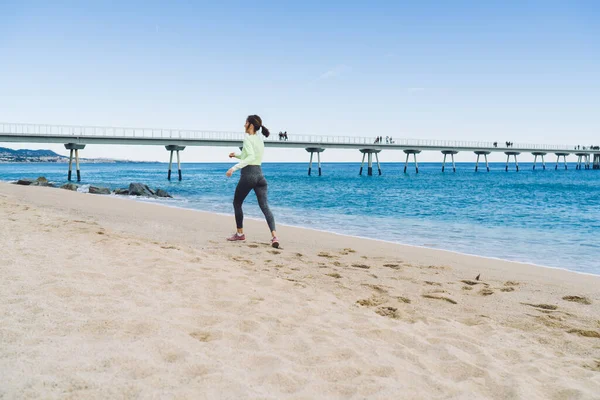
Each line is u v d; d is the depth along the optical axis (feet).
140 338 8.52
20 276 12.44
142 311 10.26
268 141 171.12
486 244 32.09
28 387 6.10
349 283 16.48
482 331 11.67
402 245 27.84
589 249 30.25
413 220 47.62
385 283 16.96
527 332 11.91
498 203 75.25
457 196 92.43
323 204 68.64
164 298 11.68
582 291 17.02
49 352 7.41
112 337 8.47
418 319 12.41
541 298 15.76
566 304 15.06
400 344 9.89
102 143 133.39
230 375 7.16
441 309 13.85
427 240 33.53
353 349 9.02
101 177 220.02
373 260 21.97
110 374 6.83
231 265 17.52
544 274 20.54
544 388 8.07
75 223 24.98
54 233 20.35
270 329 10.09
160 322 9.51
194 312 10.77
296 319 11.10
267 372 7.57
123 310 10.14
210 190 107.65
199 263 16.76
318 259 21.34
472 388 7.85
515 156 304.09
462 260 23.47
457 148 240.94
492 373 8.50
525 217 52.85
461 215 54.19
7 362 6.88
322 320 11.21
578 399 7.59
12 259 14.46
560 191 114.73
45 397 5.90
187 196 85.25
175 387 6.61
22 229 20.90
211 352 8.27
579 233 38.68
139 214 38.83
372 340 10.04
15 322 8.86
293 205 66.28
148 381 6.70
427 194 97.71
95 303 10.50
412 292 15.76
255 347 8.83
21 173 283.18
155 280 13.47
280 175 240.94
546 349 10.61
